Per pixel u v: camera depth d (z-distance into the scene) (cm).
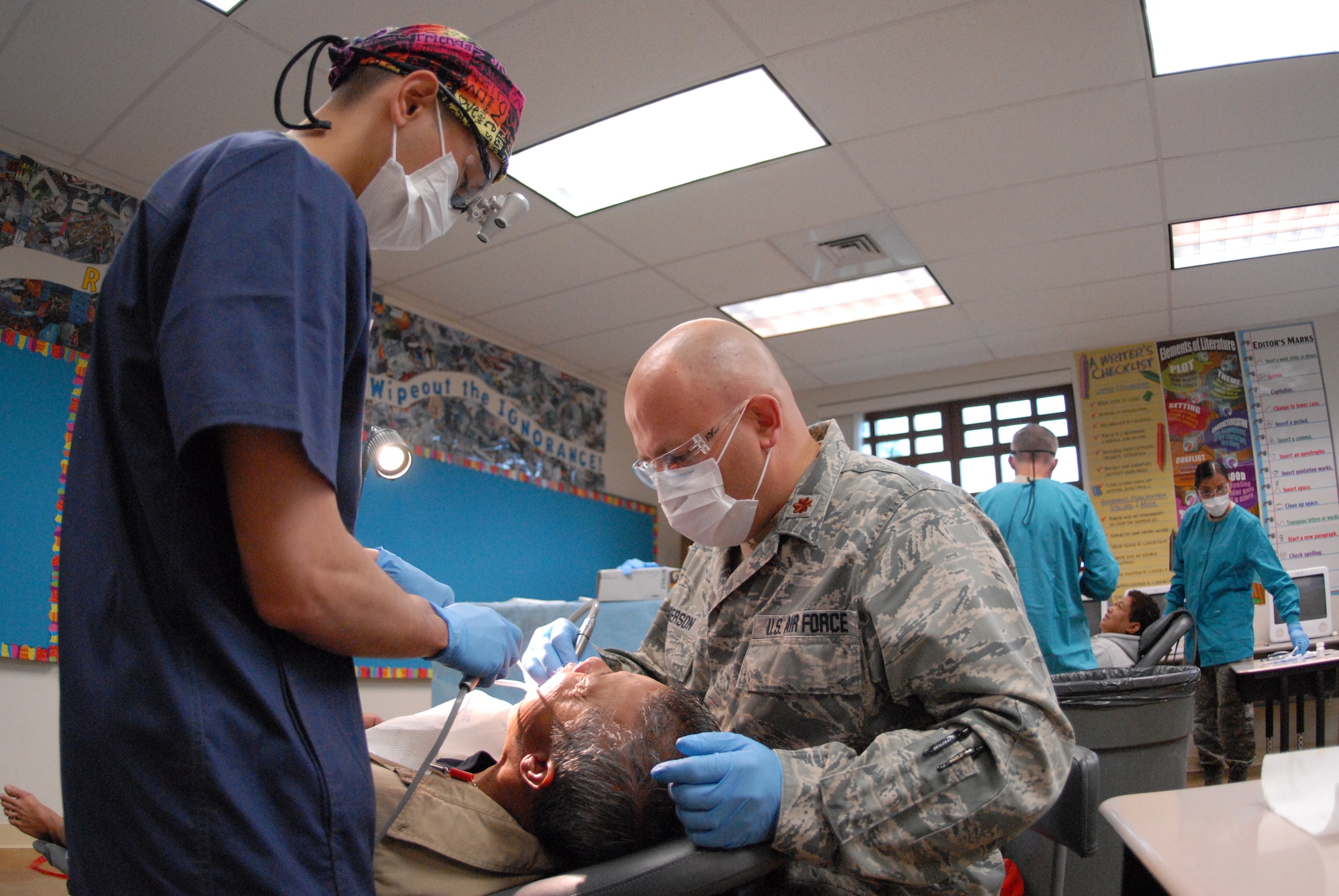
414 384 521
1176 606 412
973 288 512
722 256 469
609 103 341
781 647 117
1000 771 93
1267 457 553
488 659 92
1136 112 350
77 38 302
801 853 91
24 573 346
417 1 286
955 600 104
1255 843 71
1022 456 333
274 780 69
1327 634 429
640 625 286
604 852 93
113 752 67
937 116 351
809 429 140
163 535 70
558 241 448
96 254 388
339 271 74
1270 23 302
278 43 306
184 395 64
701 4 288
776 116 351
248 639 71
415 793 98
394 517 490
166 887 65
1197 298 527
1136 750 193
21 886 257
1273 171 394
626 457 679
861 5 289
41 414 361
